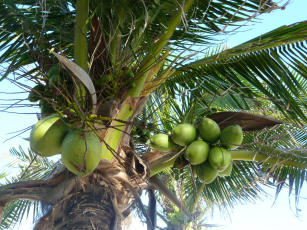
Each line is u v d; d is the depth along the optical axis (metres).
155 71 3.56
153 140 3.51
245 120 3.69
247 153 4.03
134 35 3.43
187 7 3.41
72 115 2.83
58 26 3.39
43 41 3.28
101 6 3.17
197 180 4.97
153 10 3.26
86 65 3.14
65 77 3.12
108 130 3.17
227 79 3.80
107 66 3.35
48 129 2.71
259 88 3.69
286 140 4.25
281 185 4.23
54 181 3.29
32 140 2.72
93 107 2.92
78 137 2.58
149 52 3.43
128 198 3.31
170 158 3.47
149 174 3.47
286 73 3.64
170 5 3.38
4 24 3.47
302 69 3.60
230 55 3.70
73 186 3.23
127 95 3.31
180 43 3.72
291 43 3.57
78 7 3.13
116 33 3.35
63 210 3.18
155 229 3.56
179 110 4.38
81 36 3.11
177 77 4.09
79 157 2.54
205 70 3.89
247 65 3.75
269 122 3.66
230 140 3.29
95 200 3.19
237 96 4.59
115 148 3.25
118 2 3.12
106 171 3.28
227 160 3.21
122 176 3.29
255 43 3.52
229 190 5.03
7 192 3.18
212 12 3.60
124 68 3.35
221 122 3.70
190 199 5.15
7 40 3.54
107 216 3.18
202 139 3.43
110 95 3.27
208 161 3.33
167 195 3.75
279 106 3.60
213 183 4.90
